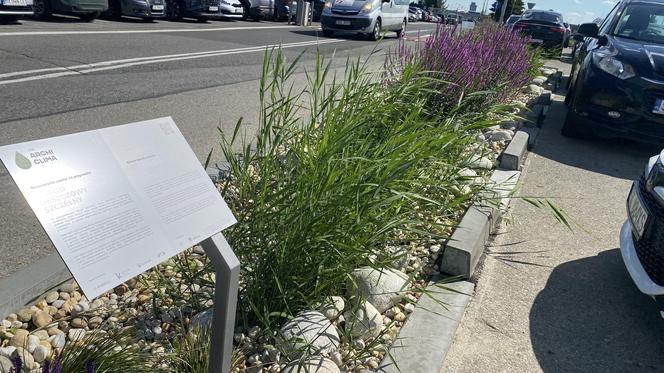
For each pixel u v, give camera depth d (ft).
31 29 34.53
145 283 8.34
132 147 5.08
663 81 18.26
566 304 10.07
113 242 4.55
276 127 9.46
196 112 20.31
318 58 9.83
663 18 22.16
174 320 7.90
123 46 32.91
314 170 8.20
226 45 39.29
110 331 7.37
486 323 9.18
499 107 16.63
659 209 9.32
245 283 8.21
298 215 7.80
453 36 18.99
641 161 20.01
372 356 7.73
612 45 20.42
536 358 8.48
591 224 13.92
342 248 8.00
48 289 7.93
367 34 57.00
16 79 21.66
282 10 73.61
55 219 4.30
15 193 12.13
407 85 11.62
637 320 9.76
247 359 7.30
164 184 5.16
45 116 17.49
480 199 11.79
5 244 9.97
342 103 9.53
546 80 34.17
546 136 22.12
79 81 22.70
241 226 8.28
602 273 11.35
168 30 44.98
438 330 8.50
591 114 19.65
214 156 15.81
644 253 9.65
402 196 8.63
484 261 11.28
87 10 40.91
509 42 24.45
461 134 11.64
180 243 4.99
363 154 9.30
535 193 15.61
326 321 7.64
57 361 5.90
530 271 11.15
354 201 7.95
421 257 10.60
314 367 6.88
